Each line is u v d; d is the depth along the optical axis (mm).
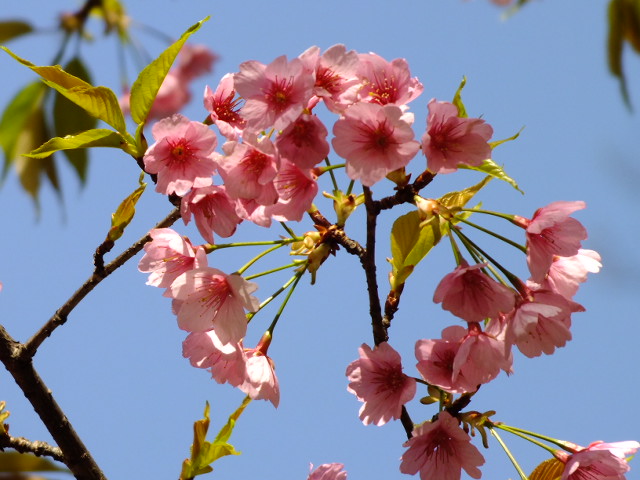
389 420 1297
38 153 1318
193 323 1302
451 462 1300
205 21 1318
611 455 1310
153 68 1319
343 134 1282
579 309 1301
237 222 1309
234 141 1292
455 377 1278
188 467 1296
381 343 1301
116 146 1326
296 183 1304
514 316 1289
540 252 1301
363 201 1316
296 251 1314
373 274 1309
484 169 1305
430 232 1314
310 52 1278
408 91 1299
